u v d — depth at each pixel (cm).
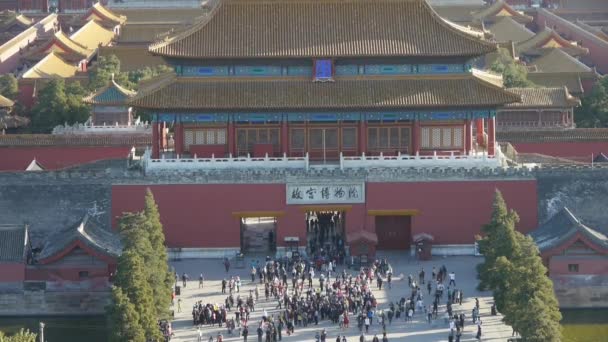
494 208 18912
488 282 18088
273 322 17475
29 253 19262
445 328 17425
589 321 18312
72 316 18925
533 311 15812
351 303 18138
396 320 17788
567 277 18925
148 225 18600
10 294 18900
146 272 17125
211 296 18862
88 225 19788
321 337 16750
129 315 16025
